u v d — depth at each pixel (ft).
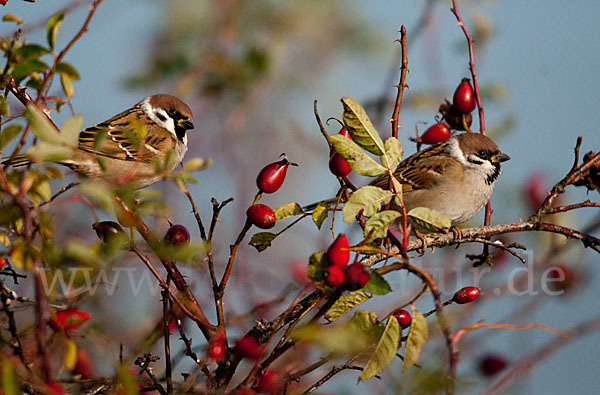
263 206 20.95
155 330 19.57
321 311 17.34
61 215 24.57
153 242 17.19
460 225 36.63
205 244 18.49
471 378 19.48
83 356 20.70
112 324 24.63
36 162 15.90
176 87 39.96
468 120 30.73
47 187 17.65
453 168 34.45
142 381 18.80
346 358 20.27
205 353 18.85
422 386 18.21
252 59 39.63
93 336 18.04
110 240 16.49
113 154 36.09
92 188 15.31
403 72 23.65
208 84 40.34
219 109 42.55
